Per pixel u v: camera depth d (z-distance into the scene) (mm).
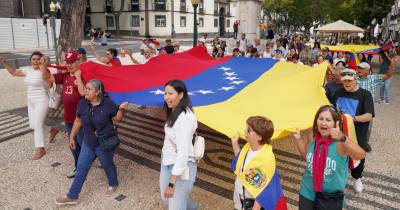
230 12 65562
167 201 3650
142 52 11180
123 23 53250
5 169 5629
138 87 5832
